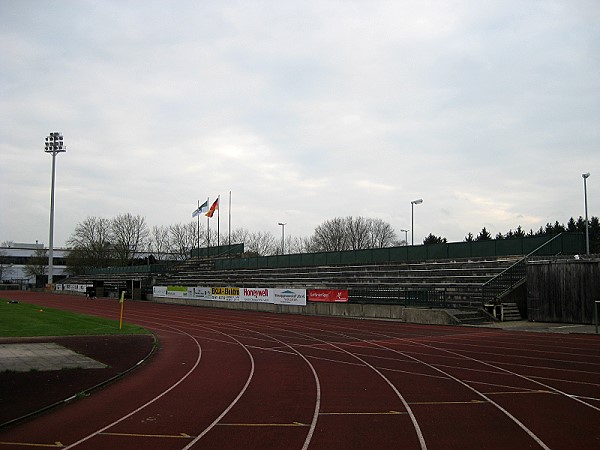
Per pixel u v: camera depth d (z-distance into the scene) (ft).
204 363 62.75
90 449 29.99
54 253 469.98
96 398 43.24
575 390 44.27
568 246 130.11
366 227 387.55
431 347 73.67
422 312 113.19
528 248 131.85
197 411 38.52
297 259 204.13
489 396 42.34
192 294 201.36
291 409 38.91
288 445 30.30
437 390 45.01
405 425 34.17
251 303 169.78
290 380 50.88
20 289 379.14
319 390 45.80
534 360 60.64
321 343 81.51
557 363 58.34
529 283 109.91
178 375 54.44
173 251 392.68
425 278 148.05
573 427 33.22
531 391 44.01
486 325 102.73
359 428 33.58
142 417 36.91
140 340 83.66
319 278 183.21
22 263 461.78
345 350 72.64
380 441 30.83
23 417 36.27
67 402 41.34
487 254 141.90
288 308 154.71
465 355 65.41
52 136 305.32
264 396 43.57
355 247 366.63
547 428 33.04
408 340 82.84
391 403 40.47
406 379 50.37
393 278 158.30
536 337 83.30
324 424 34.65
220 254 277.44
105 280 314.96
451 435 31.81
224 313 154.81
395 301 128.26
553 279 105.60
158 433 32.99
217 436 32.22
